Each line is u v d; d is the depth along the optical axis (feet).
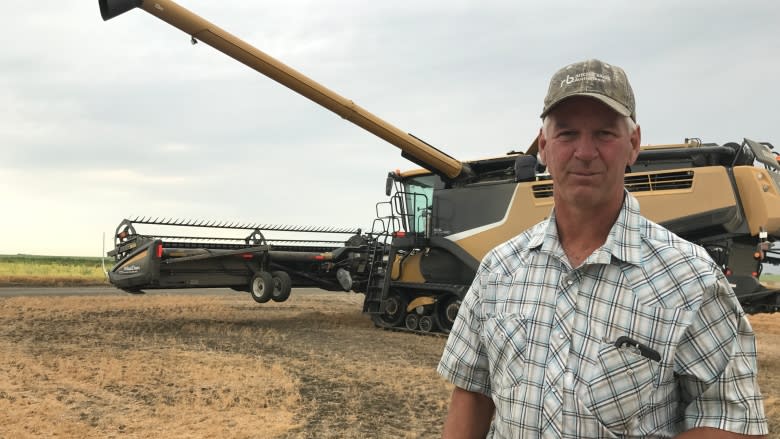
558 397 4.66
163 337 35.29
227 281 46.03
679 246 4.74
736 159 31.30
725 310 4.57
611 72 4.88
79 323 40.70
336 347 33.14
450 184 41.68
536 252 5.16
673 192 31.24
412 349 33.09
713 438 4.38
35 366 24.99
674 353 4.46
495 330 5.19
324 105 39.55
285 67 38.60
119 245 43.91
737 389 4.43
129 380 22.79
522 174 37.32
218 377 23.63
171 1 35.94
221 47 37.58
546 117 5.11
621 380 4.50
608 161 4.83
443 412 19.45
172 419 17.72
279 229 49.06
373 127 39.70
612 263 4.75
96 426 16.89
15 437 15.61
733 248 30.81
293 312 54.80
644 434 4.46
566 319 4.80
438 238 40.78
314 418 18.34
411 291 43.29
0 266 98.27
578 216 5.00
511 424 4.93
